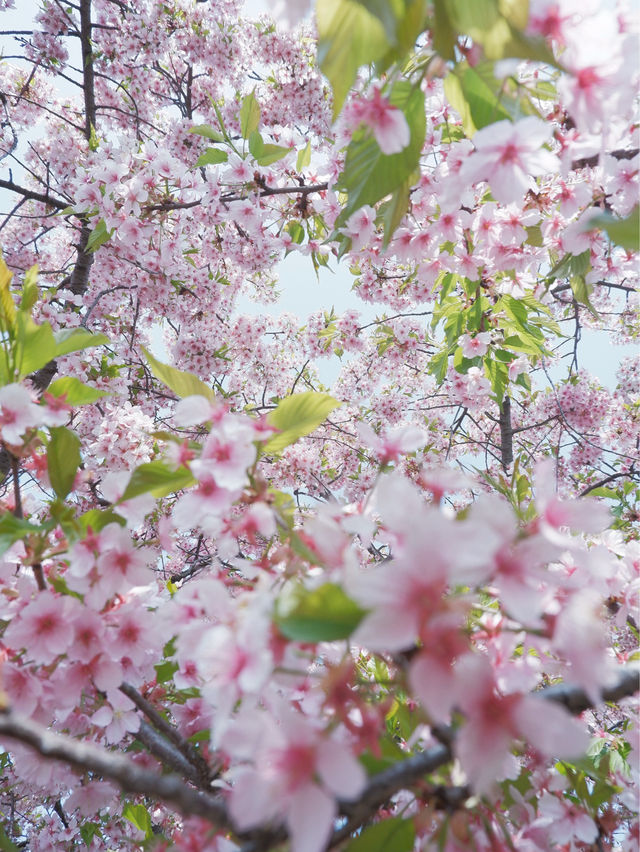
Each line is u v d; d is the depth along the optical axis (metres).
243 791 0.19
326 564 0.26
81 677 0.32
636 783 0.37
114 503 0.35
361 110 0.34
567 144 0.43
